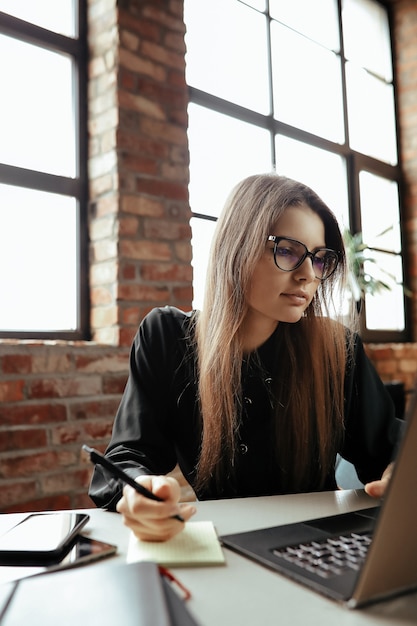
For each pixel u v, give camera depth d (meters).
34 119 2.00
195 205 2.48
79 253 2.07
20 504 1.67
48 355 1.76
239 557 0.61
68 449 1.79
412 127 3.75
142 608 0.41
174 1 2.20
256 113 2.81
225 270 1.04
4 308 1.88
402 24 3.80
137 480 0.72
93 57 2.10
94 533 0.71
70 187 2.06
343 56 3.45
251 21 2.88
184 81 2.22
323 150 3.25
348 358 1.17
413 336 3.70
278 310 1.01
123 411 1.06
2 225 1.89
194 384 1.10
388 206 3.70
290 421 1.08
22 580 0.48
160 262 2.08
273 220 1.00
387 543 0.48
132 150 2.02
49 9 2.05
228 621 0.46
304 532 0.68
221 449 1.04
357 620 0.46
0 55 1.92
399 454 0.46
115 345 1.95
